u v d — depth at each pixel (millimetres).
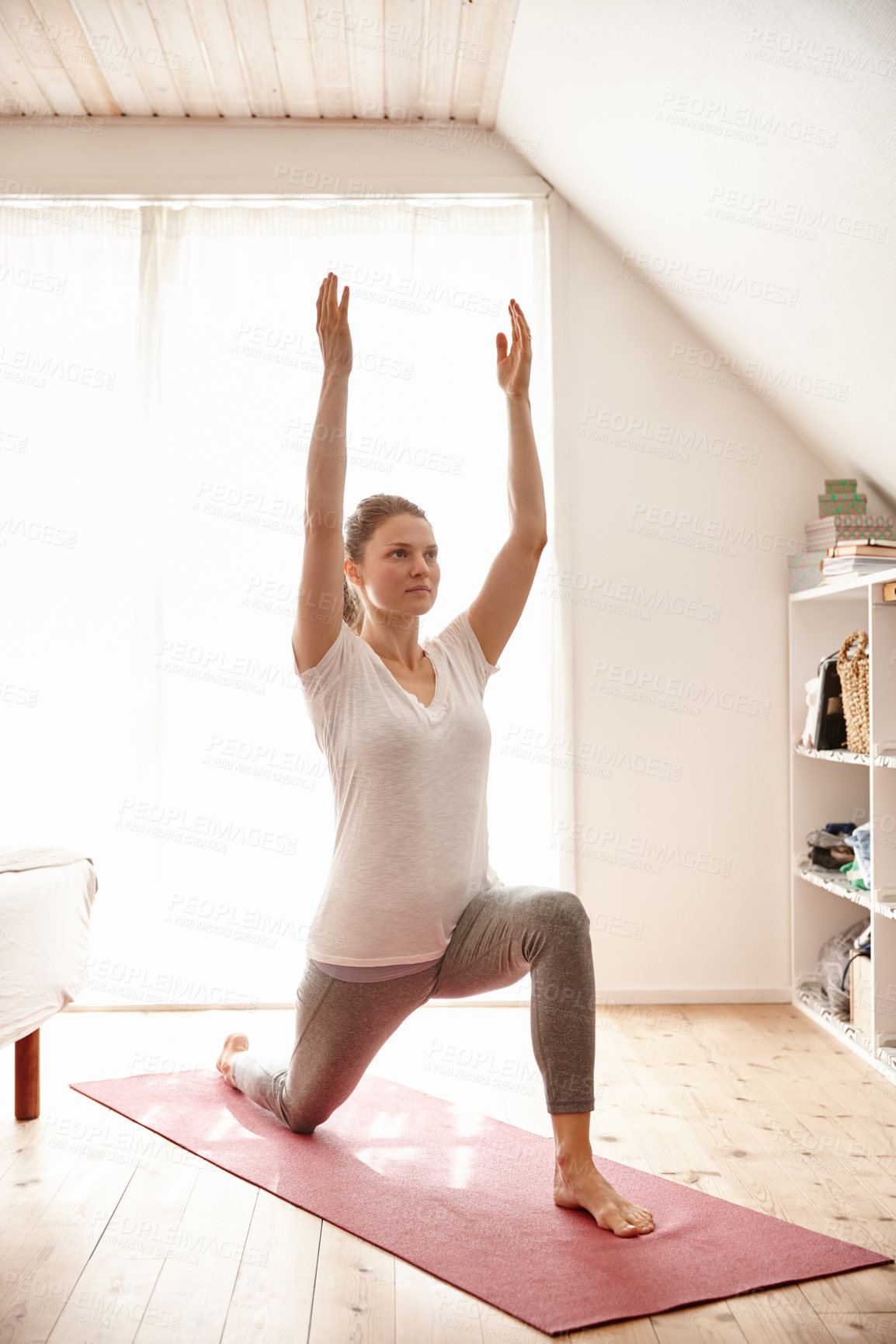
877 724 2705
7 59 3043
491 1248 1725
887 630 2701
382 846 1900
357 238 3375
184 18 2842
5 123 3363
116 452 3365
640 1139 2229
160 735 3314
